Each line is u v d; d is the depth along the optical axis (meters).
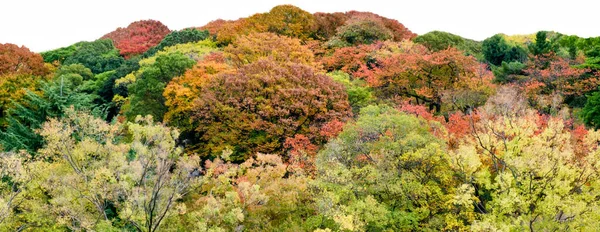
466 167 22.50
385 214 21.02
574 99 42.62
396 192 22.17
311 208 21.56
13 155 22.69
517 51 59.69
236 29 66.00
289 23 65.69
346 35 61.81
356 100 38.22
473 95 37.72
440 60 41.94
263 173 23.12
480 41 78.44
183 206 20.19
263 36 49.72
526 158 22.52
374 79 42.94
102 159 23.92
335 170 21.91
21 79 49.91
